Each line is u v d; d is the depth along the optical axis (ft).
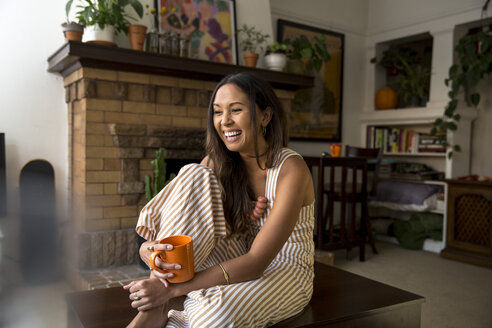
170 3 9.53
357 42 15.01
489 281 9.12
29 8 8.50
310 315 3.68
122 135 8.30
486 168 12.89
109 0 8.06
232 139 3.69
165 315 3.37
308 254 4.04
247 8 10.93
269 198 3.87
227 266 3.35
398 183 13.01
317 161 10.03
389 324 4.00
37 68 8.68
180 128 9.01
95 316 3.76
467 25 12.68
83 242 7.97
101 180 8.30
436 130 12.42
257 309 3.28
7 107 8.38
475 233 10.78
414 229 12.17
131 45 8.46
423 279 9.24
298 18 13.28
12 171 8.46
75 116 8.73
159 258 3.25
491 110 12.78
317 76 13.78
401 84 14.10
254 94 3.63
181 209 3.63
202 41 9.99
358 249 12.21
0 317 3.56
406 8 13.99
